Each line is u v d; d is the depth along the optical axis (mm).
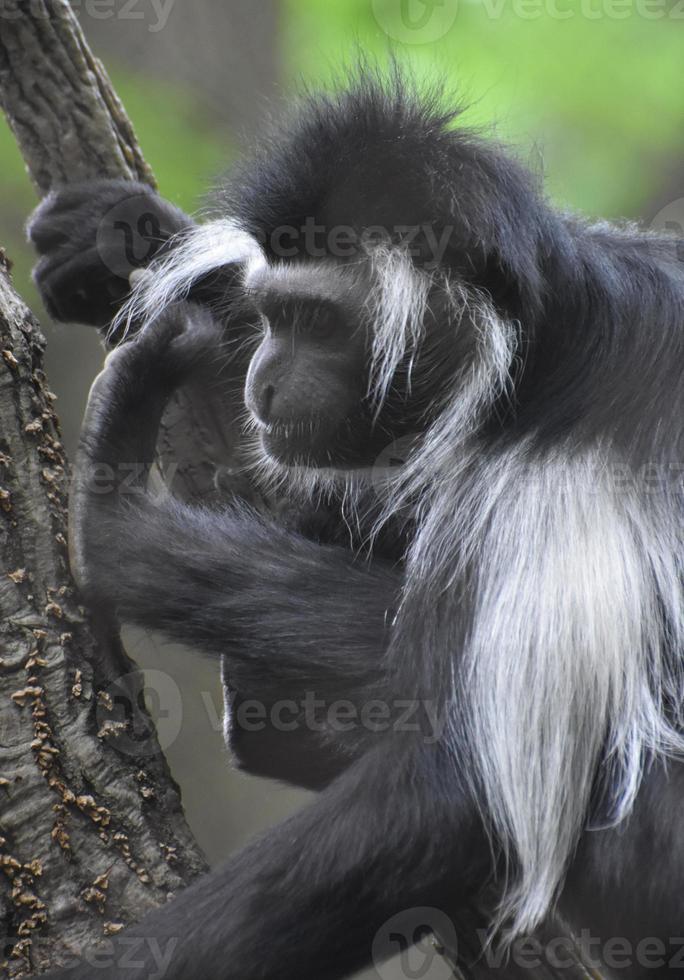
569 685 5961
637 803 5855
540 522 6180
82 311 8109
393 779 5820
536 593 6059
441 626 6109
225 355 7773
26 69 7984
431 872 5758
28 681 5953
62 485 6402
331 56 13516
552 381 6449
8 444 6180
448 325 6703
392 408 6938
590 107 15562
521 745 5895
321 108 7055
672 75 15359
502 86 14242
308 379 7020
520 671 5961
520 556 6145
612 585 6062
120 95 14945
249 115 14961
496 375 6465
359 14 14211
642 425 6293
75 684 6098
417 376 6820
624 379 6355
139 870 6004
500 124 8484
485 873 5875
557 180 12023
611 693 5996
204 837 15391
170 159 14914
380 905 5738
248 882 5730
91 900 5871
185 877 6145
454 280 6637
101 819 5973
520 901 5828
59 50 7984
